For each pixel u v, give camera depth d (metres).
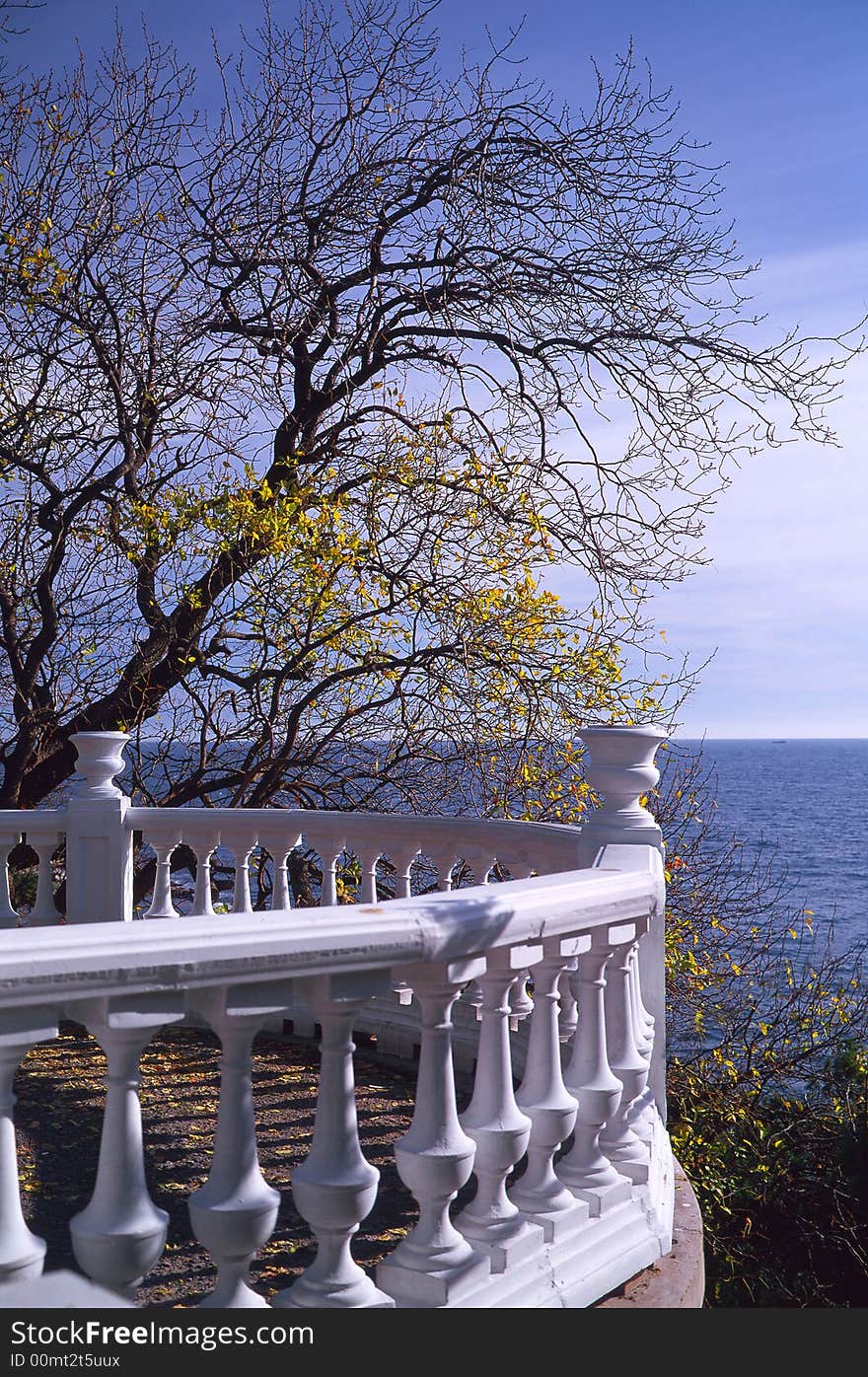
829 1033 11.77
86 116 10.37
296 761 10.24
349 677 9.83
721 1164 10.56
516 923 2.28
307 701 10.09
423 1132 2.18
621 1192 2.81
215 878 10.69
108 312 10.26
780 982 11.60
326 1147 2.02
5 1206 1.73
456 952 2.11
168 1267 2.85
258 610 9.63
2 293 9.71
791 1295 10.39
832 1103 11.74
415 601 9.45
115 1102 1.83
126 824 5.80
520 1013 4.49
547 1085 2.57
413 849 5.19
